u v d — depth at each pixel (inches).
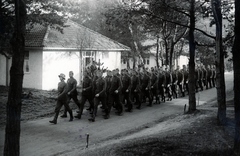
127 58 1266.0
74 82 523.2
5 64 913.5
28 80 903.7
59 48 916.0
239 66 261.1
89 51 1023.0
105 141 345.1
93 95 513.0
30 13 687.7
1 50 674.8
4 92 753.0
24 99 666.8
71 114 477.1
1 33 627.5
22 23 223.8
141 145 282.4
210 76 978.1
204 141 298.8
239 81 259.9
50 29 1006.4
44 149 323.3
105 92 486.0
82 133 393.7
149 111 555.2
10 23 613.3
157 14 497.7
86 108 602.2
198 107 553.3
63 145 337.4
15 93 222.1
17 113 223.1
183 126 371.9
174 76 733.9
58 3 741.3
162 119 471.8
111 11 493.4
